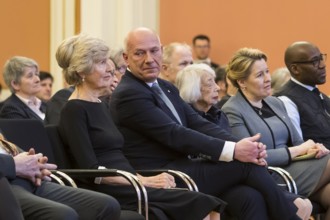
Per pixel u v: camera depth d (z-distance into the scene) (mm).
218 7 12266
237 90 8062
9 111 8578
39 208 5352
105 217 5566
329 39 11516
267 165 7316
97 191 6336
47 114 7719
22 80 8742
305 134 8195
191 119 7105
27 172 5699
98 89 6496
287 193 7027
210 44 12289
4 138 6070
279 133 7742
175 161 6777
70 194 5719
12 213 5148
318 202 7543
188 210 6094
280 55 11852
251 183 6664
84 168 6188
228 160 6656
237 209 6602
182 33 12352
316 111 8242
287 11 11812
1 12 12906
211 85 7516
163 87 7035
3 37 12914
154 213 6043
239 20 12156
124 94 6703
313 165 7516
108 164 6371
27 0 12859
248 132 7582
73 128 6270
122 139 6570
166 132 6641
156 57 6801
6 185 5227
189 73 7562
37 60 12805
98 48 6438
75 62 6402
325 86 11422
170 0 12297
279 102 8039
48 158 6336
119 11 11797
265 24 11953
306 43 8336
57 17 12641
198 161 6785
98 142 6371
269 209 6676
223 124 7508
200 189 6652
